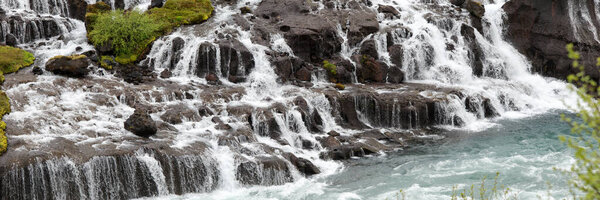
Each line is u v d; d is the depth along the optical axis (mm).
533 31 29750
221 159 15719
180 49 23406
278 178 15922
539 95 26547
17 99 17703
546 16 29438
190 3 26844
